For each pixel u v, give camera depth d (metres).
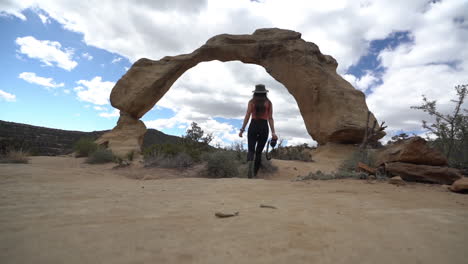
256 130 5.30
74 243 1.18
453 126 6.98
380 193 3.26
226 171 7.84
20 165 6.79
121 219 1.68
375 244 1.26
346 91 17.09
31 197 2.63
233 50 20.84
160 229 1.45
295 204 2.35
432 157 4.82
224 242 1.24
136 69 20.44
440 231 1.51
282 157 13.99
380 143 15.85
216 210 2.02
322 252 1.14
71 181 4.58
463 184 3.49
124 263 0.97
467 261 1.08
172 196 2.80
